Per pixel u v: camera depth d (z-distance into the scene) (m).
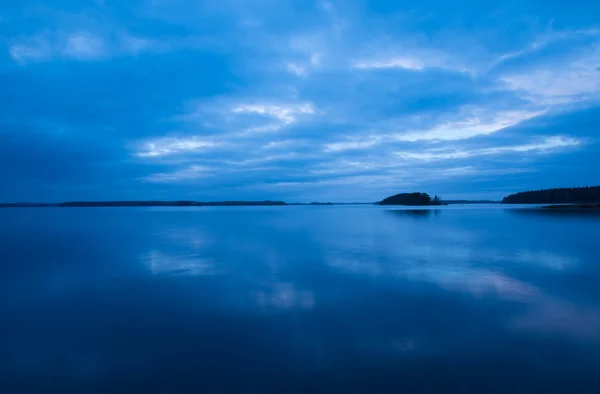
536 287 7.95
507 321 5.92
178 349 5.11
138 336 5.58
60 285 8.76
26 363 4.77
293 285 8.45
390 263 10.92
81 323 6.16
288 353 4.92
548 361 4.58
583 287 7.89
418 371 4.38
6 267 11.02
